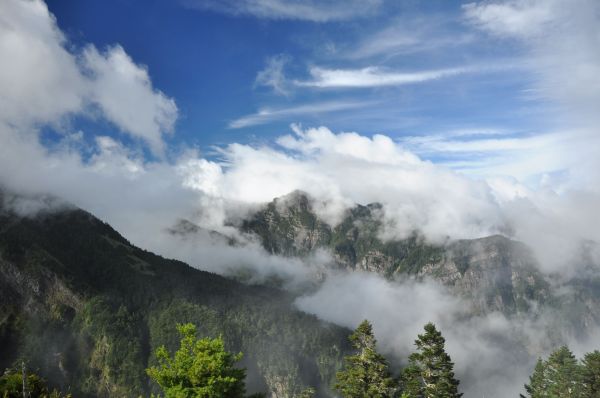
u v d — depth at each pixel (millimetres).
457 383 54312
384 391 51000
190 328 35844
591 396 72812
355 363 53375
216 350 34188
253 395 37812
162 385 33688
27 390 49969
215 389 32594
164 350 34781
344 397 52750
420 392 54031
